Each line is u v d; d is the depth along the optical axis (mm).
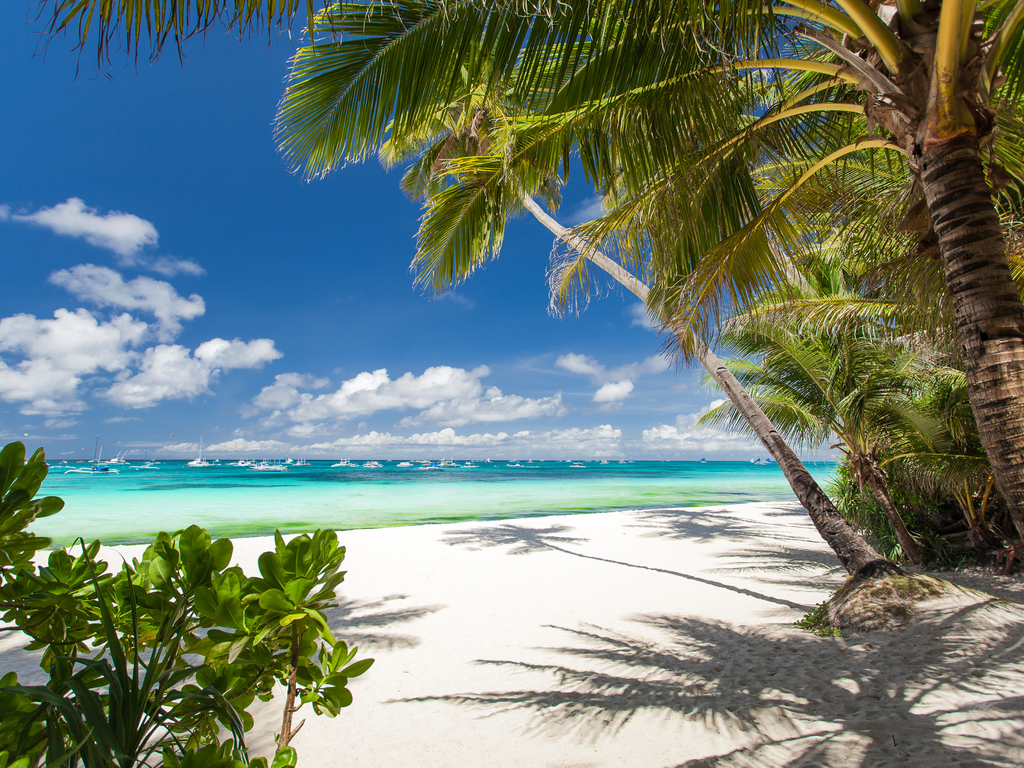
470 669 4430
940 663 3742
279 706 3832
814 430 8070
